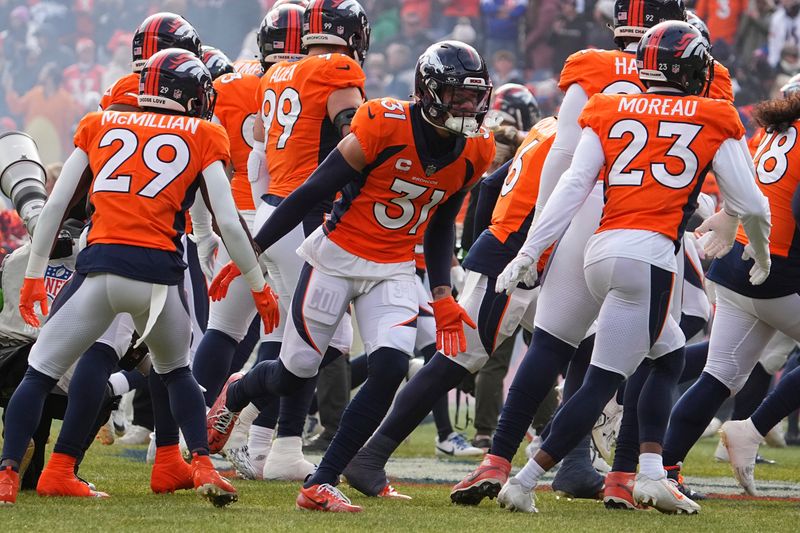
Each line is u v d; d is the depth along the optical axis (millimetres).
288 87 18188
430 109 14289
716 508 16312
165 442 16172
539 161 16422
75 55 57062
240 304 19297
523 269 14516
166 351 14797
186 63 14844
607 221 14812
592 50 16172
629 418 16016
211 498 14352
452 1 53094
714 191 31578
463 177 14859
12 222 28844
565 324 15375
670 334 15719
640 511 15477
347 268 15109
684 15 16453
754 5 46750
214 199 14445
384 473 16562
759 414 18500
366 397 14742
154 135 14484
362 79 18047
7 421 14312
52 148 55156
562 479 17188
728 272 17406
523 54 50938
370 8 54719
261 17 55406
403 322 15000
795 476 22344
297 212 14727
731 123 14680
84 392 15391
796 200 16516
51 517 13188
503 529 13062
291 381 15727
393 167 14594
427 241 15398
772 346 23688
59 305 14422
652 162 14617
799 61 46031
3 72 56750
